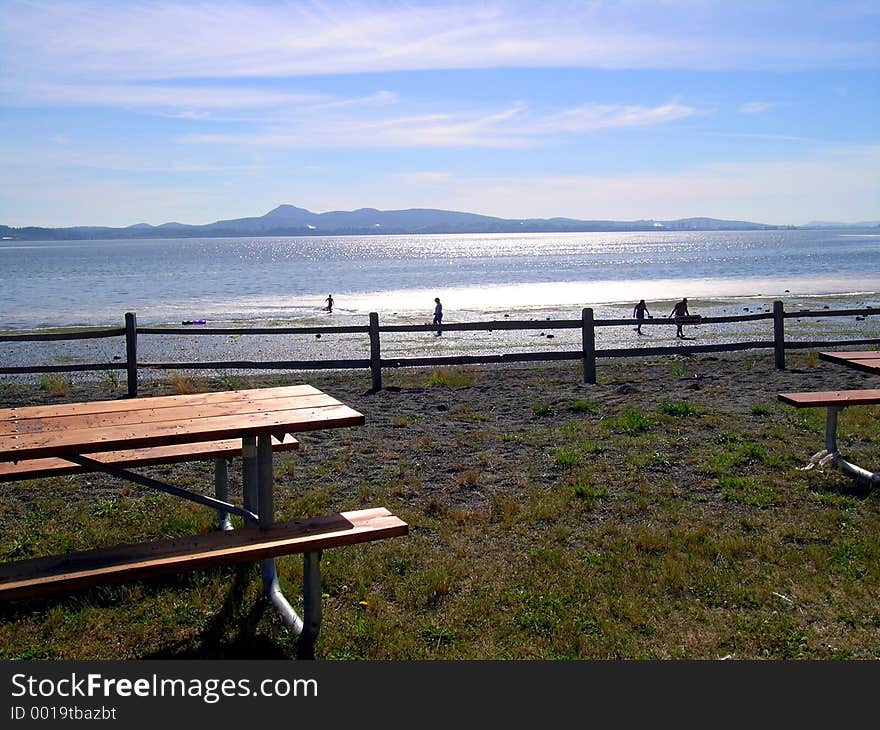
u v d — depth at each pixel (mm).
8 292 52281
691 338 23281
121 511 6160
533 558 5195
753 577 4875
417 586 4816
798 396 7098
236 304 41688
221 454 5613
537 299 43312
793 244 178250
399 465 7379
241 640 4246
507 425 9055
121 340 24484
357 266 98062
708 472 6957
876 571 4910
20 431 4090
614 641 4180
